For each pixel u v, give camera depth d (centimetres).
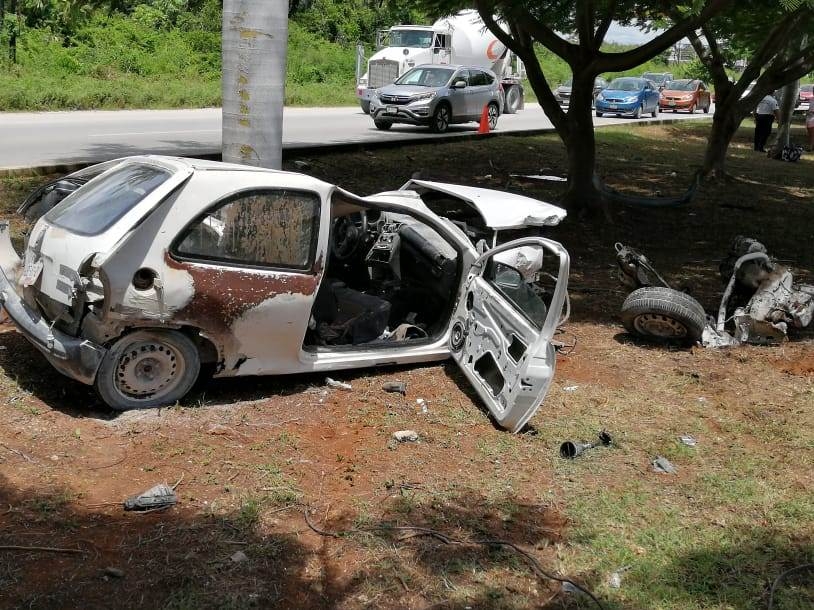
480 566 425
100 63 2855
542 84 1374
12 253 606
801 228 1443
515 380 571
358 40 4144
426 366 687
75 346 516
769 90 1830
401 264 734
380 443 552
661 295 761
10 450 488
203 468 493
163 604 371
